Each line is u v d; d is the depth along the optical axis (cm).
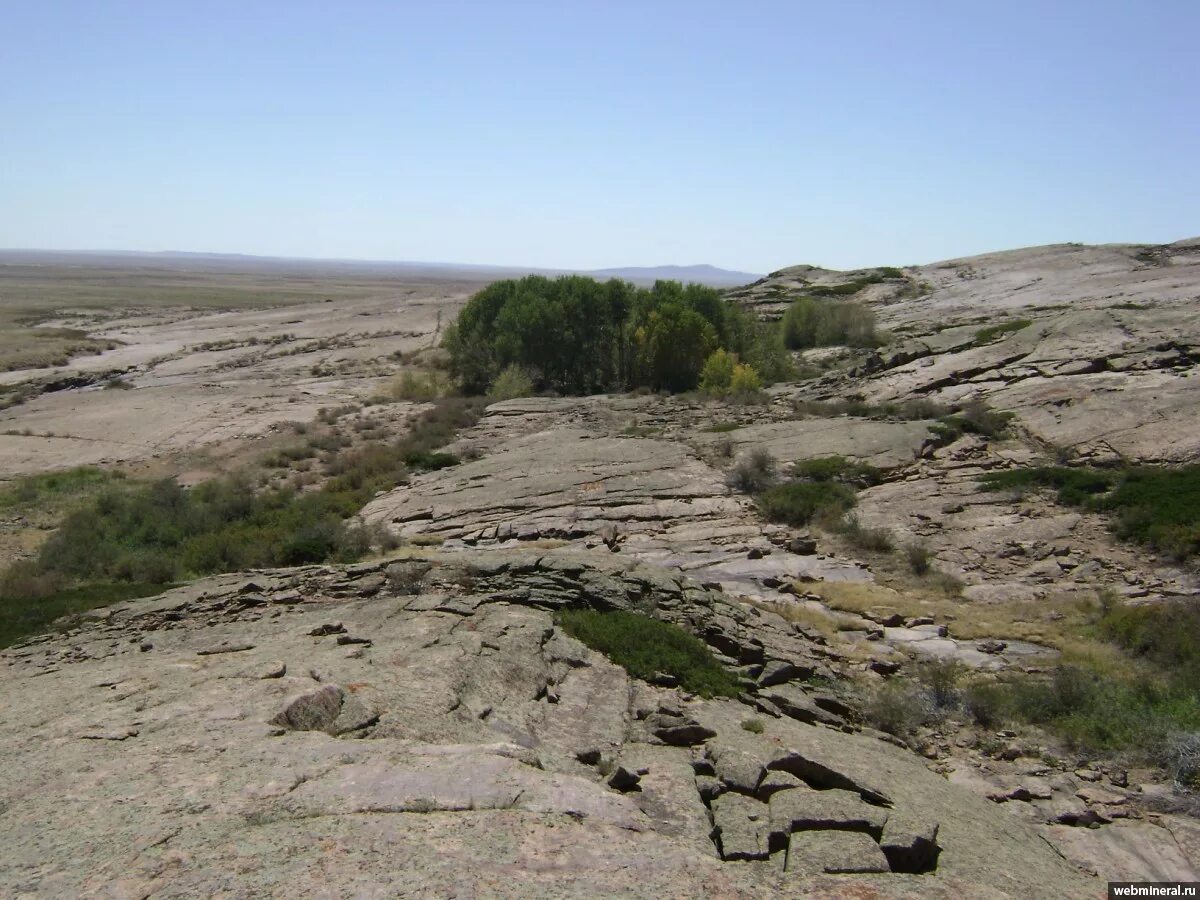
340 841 474
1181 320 2539
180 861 452
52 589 1639
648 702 880
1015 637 1255
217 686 775
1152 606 1285
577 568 1277
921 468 2028
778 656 1092
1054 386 2280
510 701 802
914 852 564
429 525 1983
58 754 616
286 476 2675
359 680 787
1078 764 873
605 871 470
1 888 429
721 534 1778
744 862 537
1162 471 1747
